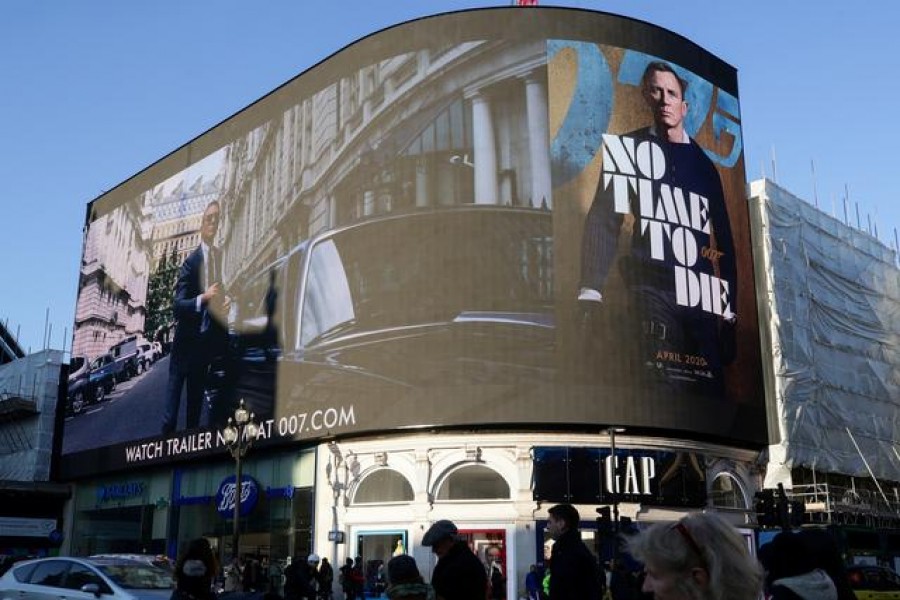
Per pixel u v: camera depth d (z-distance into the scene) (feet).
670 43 154.10
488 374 135.23
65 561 57.36
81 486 199.11
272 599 38.83
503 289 137.69
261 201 169.48
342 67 159.94
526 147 142.61
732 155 157.69
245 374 161.99
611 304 137.80
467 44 148.25
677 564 11.07
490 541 131.44
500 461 134.10
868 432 167.53
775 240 158.61
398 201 146.20
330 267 151.84
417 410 136.87
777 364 151.43
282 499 152.97
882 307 181.27
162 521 175.42
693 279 144.87
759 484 148.05
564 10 148.36
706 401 140.87
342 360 146.10
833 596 15.72
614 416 133.69
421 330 139.64
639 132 146.51
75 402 202.08
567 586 27.76
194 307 177.47
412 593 22.80
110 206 208.23
